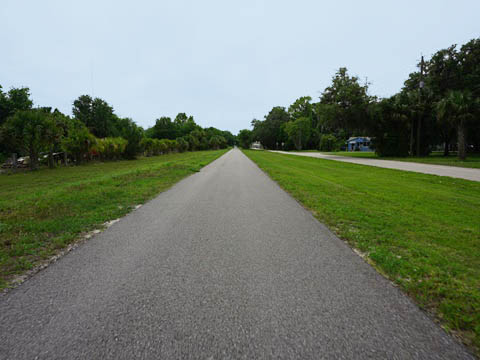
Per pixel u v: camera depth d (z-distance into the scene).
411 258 3.14
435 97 30.47
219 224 4.62
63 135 20.47
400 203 6.53
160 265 2.95
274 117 93.38
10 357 1.60
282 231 4.23
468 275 2.74
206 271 2.80
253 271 2.79
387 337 1.79
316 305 2.16
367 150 62.31
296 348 1.68
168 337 1.78
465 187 9.39
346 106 33.69
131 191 7.90
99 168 18.31
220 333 1.82
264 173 13.98
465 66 30.23
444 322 1.95
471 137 32.59
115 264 2.99
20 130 16.59
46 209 5.66
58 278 2.65
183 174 12.84
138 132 29.61
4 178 13.13
